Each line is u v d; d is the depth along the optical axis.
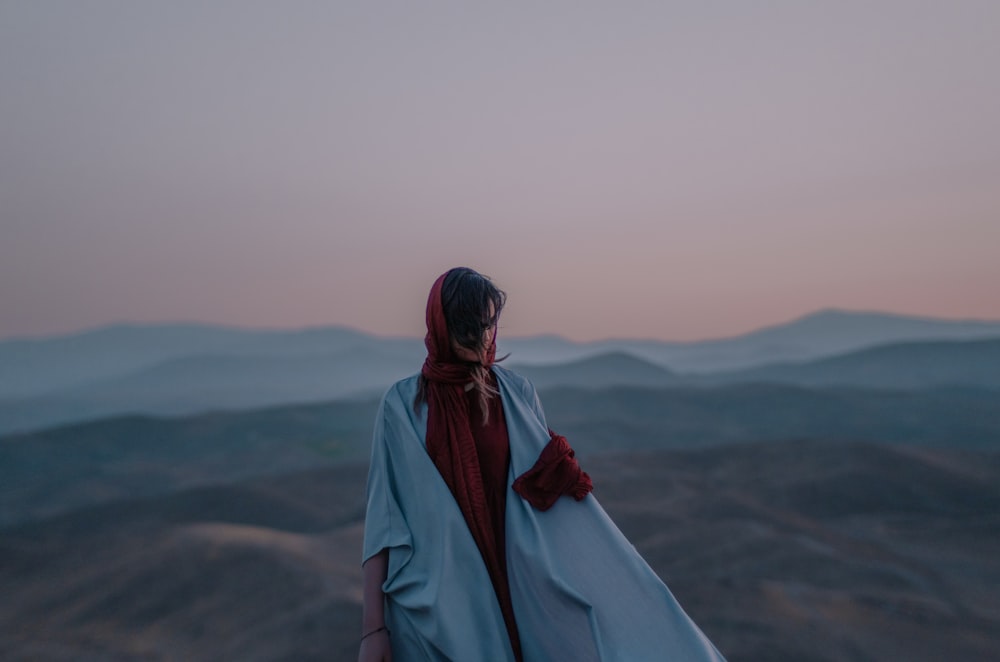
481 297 2.09
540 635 2.04
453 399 2.12
